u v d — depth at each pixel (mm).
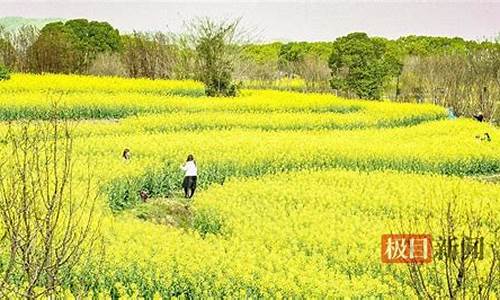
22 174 8828
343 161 32438
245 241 17266
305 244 17484
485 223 20516
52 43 70312
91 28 99188
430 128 44875
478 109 62812
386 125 50812
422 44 119250
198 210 21531
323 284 13375
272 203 22484
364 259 15906
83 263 13398
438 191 24828
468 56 72125
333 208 22109
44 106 42031
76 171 24281
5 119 40719
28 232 8641
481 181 30609
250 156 30016
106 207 20422
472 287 12586
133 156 29734
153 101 48531
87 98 46062
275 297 13289
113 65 72875
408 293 13469
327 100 57375
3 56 68500
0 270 13242
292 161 31172
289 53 122688
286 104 53594
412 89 78812
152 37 73812
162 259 14562
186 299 14047
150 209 23562
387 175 28484
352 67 78438
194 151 30812
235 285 13922
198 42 61312
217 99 53875
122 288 13016
